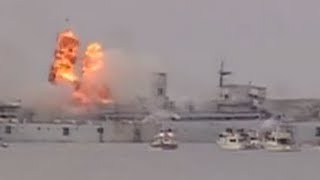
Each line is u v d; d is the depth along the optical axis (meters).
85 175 155.25
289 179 151.00
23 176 150.75
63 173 160.38
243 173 167.00
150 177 152.75
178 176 157.00
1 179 142.88
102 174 158.38
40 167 179.25
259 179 150.88
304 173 166.62
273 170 175.62
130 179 147.88
